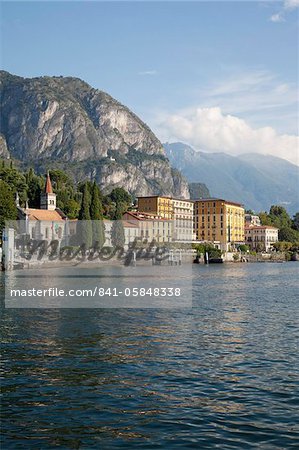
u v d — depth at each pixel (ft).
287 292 298.97
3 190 492.54
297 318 187.21
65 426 77.87
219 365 113.60
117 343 137.08
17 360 116.37
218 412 84.07
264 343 138.72
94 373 106.01
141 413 83.35
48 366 111.24
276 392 94.48
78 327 162.30
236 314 197.47
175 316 189.47
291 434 75.36
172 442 72.64
